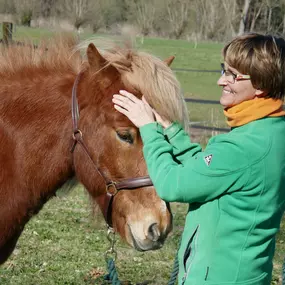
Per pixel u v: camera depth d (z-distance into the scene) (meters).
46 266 5.21
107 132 2.92
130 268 5.29
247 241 2.38
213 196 2.37
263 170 2.32
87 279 4.95
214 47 37.12
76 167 3.06
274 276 5.27
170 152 2.54
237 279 2.39
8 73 3.20
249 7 38.69
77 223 6.56
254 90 2.39
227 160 2.31
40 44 3.32
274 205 2.40
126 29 3.39
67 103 3.08
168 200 2.42
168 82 2.83
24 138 3.07
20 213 3.13
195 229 2.47
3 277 4.92
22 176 3.09
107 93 2.93
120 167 2.90
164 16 45.16
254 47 2.35
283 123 2.42
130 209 2.91
